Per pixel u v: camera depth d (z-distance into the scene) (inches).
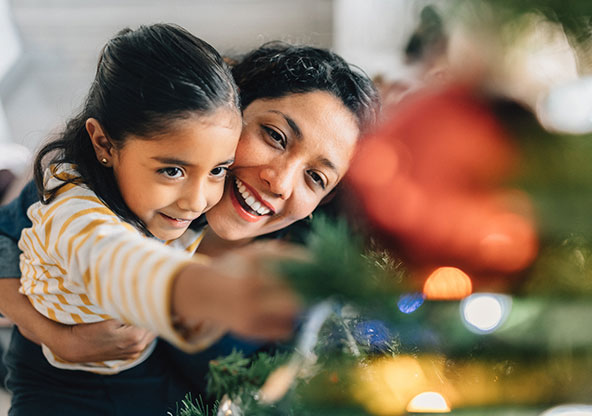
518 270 13.1
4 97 119.8
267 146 32.0
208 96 26.7
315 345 19.7
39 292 31.5
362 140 32.5
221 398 22.8
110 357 32.9
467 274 13.3
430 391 15.3
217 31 122.0
